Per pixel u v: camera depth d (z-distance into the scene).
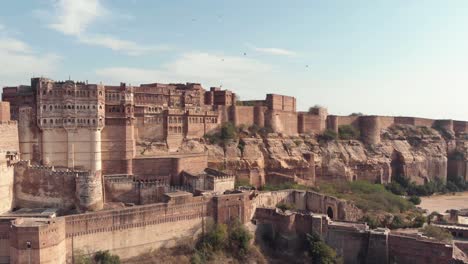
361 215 88.19
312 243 72.94
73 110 73.75
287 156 111.19
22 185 64.56
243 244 69.19
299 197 90.81
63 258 53.12
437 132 162.88
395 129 154.75
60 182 64.06
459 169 159.25
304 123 127.69
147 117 90.00
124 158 79.75
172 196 66.12
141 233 61.91
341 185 112.88
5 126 65.12
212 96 109.81
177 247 65.69
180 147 94.25
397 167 142.12
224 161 97.69
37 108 72.94
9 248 52.41
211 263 64.25
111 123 79.38
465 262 65.19
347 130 139.12
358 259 73.12
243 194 74.12
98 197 63.78
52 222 50.56
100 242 57.59
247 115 111.94
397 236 70.94
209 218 70.31
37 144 73.69
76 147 74.38
